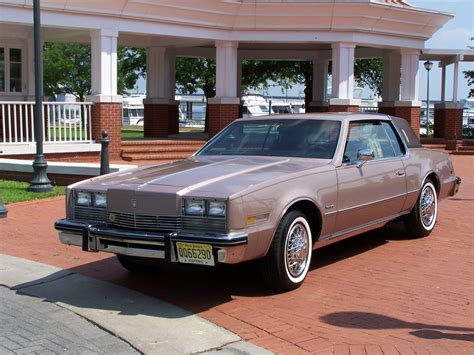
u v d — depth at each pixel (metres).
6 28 16.45
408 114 21.70
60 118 16.20
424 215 8.34
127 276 6.57
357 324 5.07
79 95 51.34
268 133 7.21
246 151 7.04
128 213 5.53
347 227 6.71
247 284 6.25
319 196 6.09
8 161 13.46
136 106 67.19
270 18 19.16
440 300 5.70
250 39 19.58
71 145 15.80
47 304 5.62
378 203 7.13
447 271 6.70
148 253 5.39
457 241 8.16
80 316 5.30
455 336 4.81
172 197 5.32
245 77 35.47
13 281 6.31
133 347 4.61
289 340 4.73
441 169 8.79
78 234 5.79
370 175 6.98
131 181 5.87
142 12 17.19
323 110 26.73
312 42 19.92
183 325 5.03
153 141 18.53
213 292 6.00
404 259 7.21
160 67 22.55
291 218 5.76
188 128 46.19
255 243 5.37
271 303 5.62
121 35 20.38
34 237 8.33
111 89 16.91
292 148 6.86
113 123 16.88
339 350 4.52
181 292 6.01
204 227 5.25
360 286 6.13
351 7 18.81
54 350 4.57
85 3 16.06
